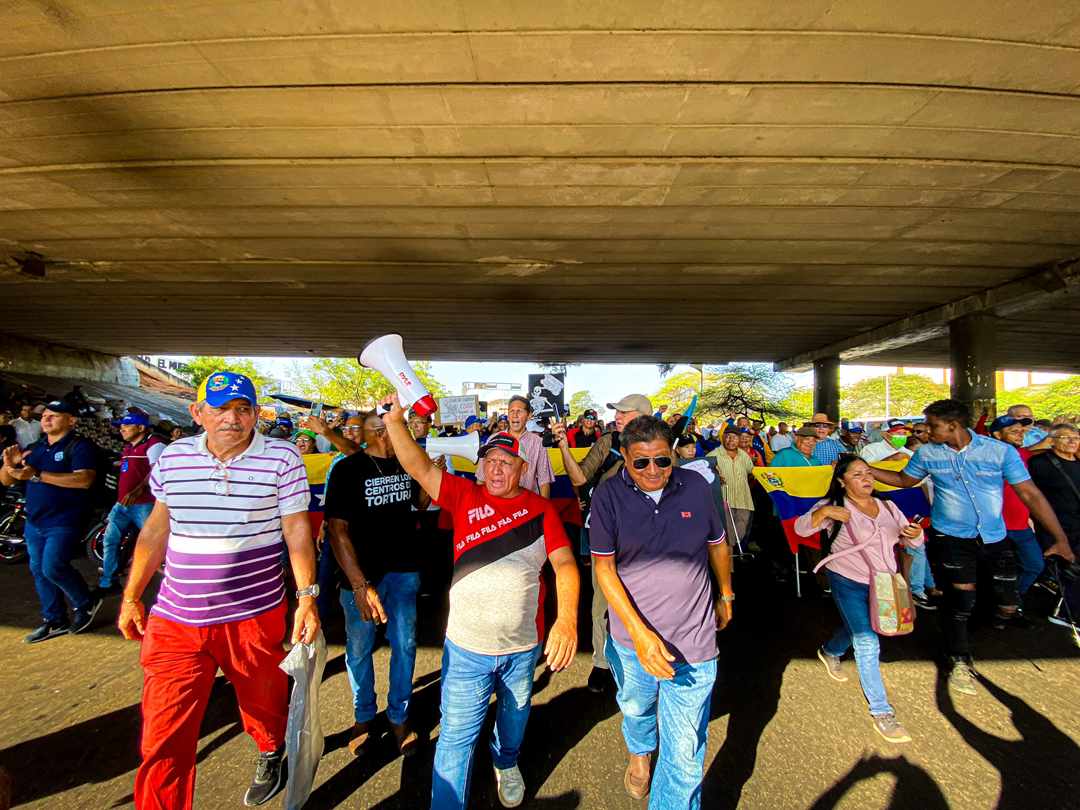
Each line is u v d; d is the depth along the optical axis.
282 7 4.08
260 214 7.60
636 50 4.51
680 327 15.49
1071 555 3.41
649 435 2.16
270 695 2.30
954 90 4.93
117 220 7.78
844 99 5.08
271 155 6.04
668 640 2.13
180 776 2.01
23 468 3.95
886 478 3.89
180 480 2.08
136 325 15.73
